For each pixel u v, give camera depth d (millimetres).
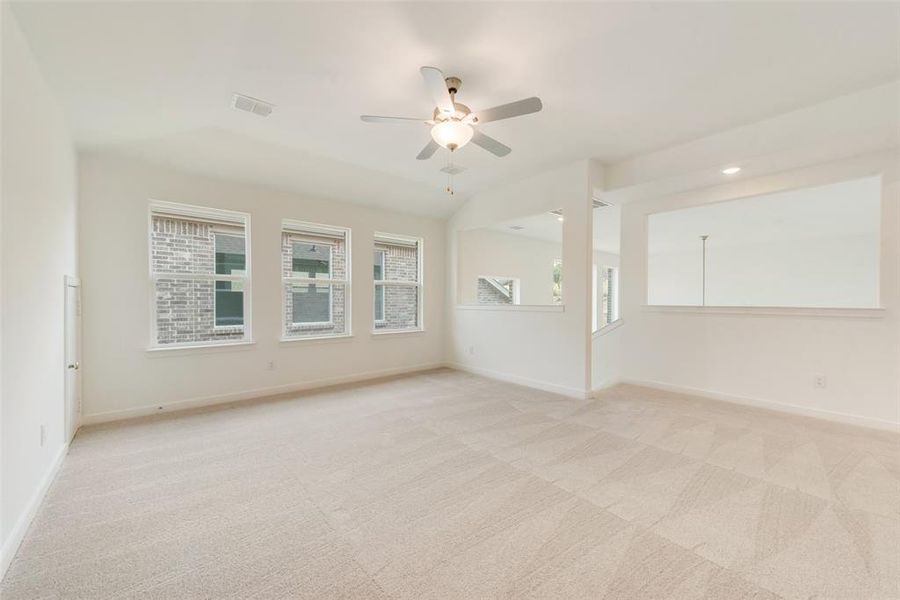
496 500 2123
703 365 4289
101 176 3385
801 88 2658
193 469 2496
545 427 3289
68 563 1618
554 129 3342
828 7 1893
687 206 4375
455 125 2449
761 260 7633
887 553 1653
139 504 2080
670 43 2184
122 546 1730
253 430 3209
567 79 2555
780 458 2633
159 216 3785
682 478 2357
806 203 4777
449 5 1891
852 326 3379
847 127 2754
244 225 4297
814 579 1509
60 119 2551
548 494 2184
